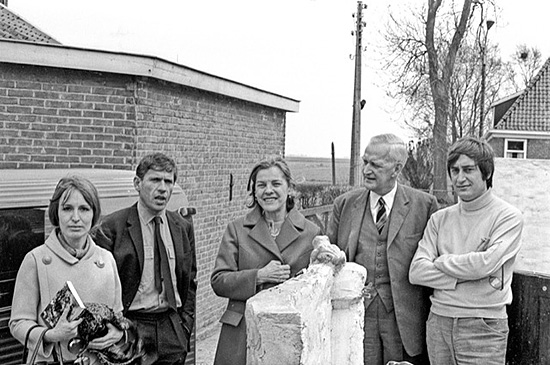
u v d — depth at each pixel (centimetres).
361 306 359
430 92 3228
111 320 357
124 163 833
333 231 493
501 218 434
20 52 789
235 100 1161
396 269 458
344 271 350
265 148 1330
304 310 252
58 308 341
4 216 432
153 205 435
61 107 823
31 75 814
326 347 310
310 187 2019
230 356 425
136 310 429
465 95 3925
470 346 429
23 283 354
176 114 936
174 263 447
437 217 457
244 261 436
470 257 425
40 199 469
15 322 348
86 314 344
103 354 358
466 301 431
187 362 605
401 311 455
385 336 457
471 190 434
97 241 423
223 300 1147
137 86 836
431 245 453
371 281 462
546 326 459
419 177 3631
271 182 433
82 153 830
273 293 256
